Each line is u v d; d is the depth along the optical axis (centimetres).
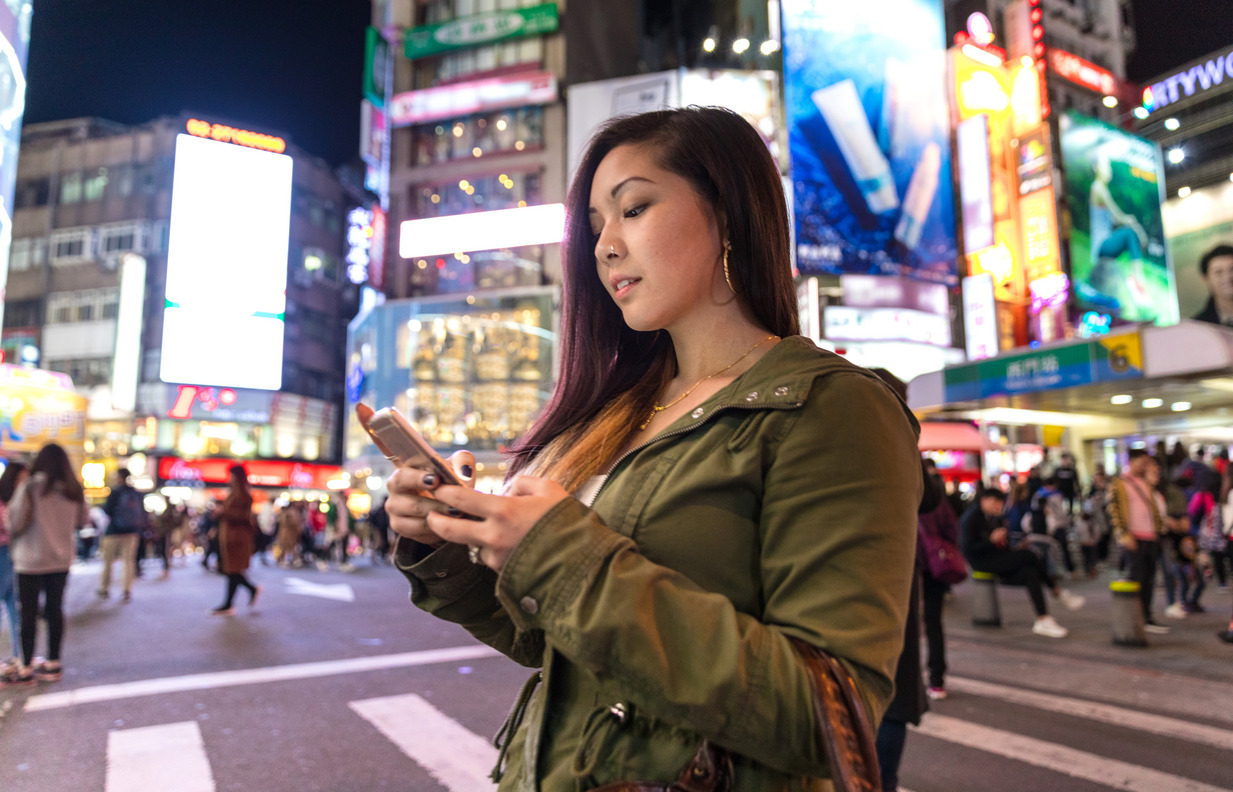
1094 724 400
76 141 3428
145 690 474
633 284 90
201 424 3234
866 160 2458
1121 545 714
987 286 2381
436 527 69
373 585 1141
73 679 504
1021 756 352
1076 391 1264
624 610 61
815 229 2370
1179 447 1202
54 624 510
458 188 2856
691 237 88
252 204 3472
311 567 1617
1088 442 1705
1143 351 1112
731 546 71
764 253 91
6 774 331
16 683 489
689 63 3409
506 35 2833
